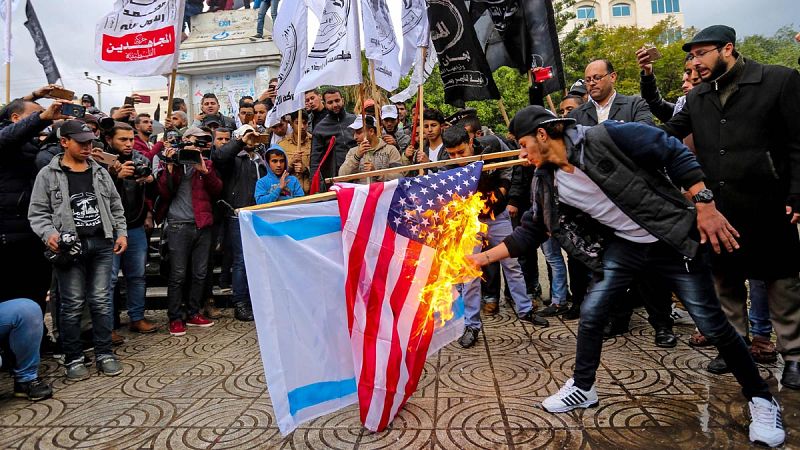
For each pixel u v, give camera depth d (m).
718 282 3.39
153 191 5.09
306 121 6.52
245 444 2.63
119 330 5.16
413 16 5.34
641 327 4.47
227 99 10.10
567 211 2.74
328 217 2.71
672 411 2.79
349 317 2.64
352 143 5.82
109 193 4.07
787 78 2.87
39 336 3.49
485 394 3.12
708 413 2.75
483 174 4.30
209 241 5.21
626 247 2.68
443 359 3.80
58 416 3.13
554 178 2.68
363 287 2.68
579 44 20.33
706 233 2.37
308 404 2.56
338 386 2.67
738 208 3.04
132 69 4.82
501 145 4.52
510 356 3.82
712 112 3.12
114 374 3.84
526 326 4.64
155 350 4.43
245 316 5.37
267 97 7.04
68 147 3.81
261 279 2.46
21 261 4.00
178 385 3.55
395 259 2.77
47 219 3.72
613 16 43.66
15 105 4.01
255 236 2.47
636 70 23.28
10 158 3.89
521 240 2.92
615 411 2.81
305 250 2.62
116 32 4.82
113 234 4.09
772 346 3.47
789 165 2.91
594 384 3.13
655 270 2.63
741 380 2.51
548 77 4.64
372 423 2.65
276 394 2.43
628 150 2.42
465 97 4.70
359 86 4.81
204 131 4.93
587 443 2.49
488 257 2.97
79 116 4.05
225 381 3.59
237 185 5.42
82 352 3.92
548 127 2.51
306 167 6.00
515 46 5.07
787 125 2.87
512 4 5.03
